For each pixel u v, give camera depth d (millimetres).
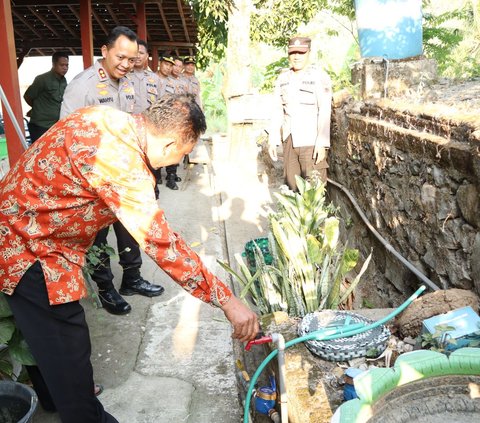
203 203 6844
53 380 2123
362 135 4457
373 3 5297
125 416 2760
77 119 1905
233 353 3322
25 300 2033
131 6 10305
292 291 3156
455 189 2922
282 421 2191
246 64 9156
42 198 1909
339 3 9219
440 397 1580
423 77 5027
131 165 1836
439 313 2645
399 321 2775
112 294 3797
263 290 3324
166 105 1899
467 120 2887
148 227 1806
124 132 1864
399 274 3814
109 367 3191
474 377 1579
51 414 2729
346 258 3197
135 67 5406
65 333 2070
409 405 1560
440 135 3152
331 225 3309
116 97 3676
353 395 2033
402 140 3566
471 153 2678
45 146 1907
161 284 4332
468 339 2340
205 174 8602
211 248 5227
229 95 9094
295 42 5031
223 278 4496
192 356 3301
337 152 5371
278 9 12914
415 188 3432
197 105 1944
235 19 9062
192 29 13391
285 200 3787
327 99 5027
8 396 2318
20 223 1948
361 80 5188
